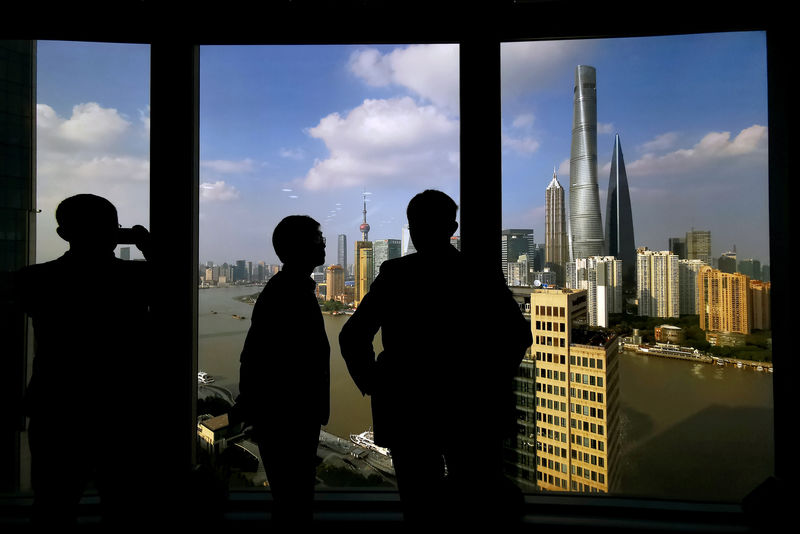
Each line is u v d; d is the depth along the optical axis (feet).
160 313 4.51
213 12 4.53
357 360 3.18
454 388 2.96
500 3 4.46
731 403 4.55
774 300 4.29
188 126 4.60
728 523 4.13
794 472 4.07
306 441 3.28
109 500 3.41
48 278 3.11
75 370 3.10
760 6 4.19
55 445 3.08
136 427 3.40
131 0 4.48
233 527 4.15
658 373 4.84
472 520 3.58
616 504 4.38
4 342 5.06
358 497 4.50
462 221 4.49
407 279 3.13
